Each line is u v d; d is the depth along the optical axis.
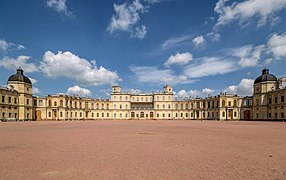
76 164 8.73
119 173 7.51
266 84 78.81
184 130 26.36
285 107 67.69
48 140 15.89
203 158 9.88
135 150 11.77
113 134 20.62
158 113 111.44
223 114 90.44
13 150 11.77
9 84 77.31
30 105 83.44
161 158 9.84
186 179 6.90
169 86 112.94
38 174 7.43
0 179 6.90
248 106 87.75
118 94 113.25
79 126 35.59
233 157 10.12
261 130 26.67
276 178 7.04
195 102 106.19
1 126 35.31
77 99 102.56
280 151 11.67
